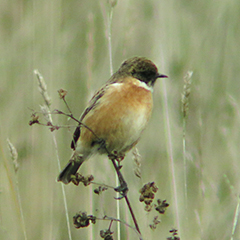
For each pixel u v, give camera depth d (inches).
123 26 473.7
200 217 370.3
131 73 339.0
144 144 439.8
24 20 463.2
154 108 454.6
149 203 249.8
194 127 436.5
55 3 468.4
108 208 380.5
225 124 439.2
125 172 407.5
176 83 454.9
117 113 319.0
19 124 431.8
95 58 452.4
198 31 485.1
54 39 459.2
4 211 380.2
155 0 492.4
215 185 404.2
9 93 442.6
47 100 308.8
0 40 460.1
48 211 391.9
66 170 326.3
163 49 465.1
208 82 463.8
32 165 411.8
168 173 417.1
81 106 437.4
